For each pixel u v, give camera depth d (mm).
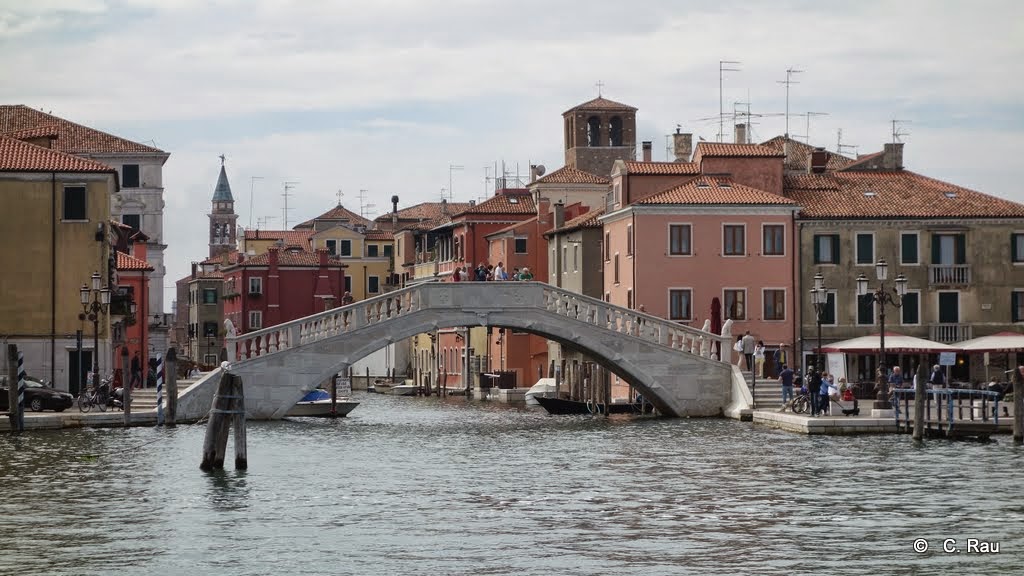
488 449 64438
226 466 56031
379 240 198875
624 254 101438
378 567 36250
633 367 81312
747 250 98188
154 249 142500
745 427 74000
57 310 83750
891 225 98438
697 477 52719
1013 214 98500
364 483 51375
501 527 41844
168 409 72688
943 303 98438
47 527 41625
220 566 36375
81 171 83750
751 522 42562
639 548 38625
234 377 54500
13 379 68062
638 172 101812
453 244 145375
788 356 97938
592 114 168500
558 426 79250
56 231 83625
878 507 45156
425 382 144625
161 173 142500
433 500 47125
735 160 101312
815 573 35594
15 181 83312
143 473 53125
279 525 42094
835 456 58844
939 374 84125
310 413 91875
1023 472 53125
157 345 143000
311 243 197875
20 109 123062
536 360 128125
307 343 78625
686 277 98062
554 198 138250
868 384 95312
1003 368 97250
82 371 84125
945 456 58375
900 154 107312
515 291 80438
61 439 65062
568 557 37438
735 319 98000
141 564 36625
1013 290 98688
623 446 64812
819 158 106812
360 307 79250
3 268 83188
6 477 51750
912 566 36406
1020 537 40062
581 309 81000
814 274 98250
